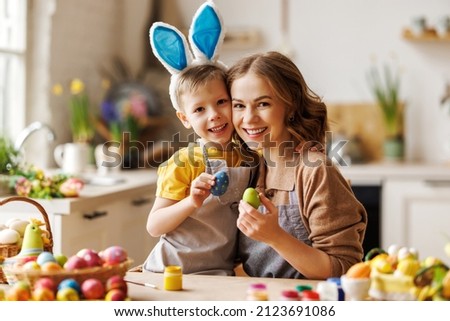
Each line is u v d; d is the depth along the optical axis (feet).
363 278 3.96
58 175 9.06
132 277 4.82
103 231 9.59
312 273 4.66
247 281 4.66
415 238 12.85
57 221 8.54
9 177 8.90
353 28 14.71
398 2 14.57
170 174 5.23
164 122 14.35
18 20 12.23
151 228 5.14
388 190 12.87
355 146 13.93
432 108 14.51
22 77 12.27
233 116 5.09
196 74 5.14
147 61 15.24
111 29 14.97
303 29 14.88
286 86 4.97
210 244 5.22
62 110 13.04
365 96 14.70
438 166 13.19
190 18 15.20
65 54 13.05
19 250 5.25
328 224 4.80
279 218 5.08
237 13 15.11
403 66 14.56
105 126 13.94
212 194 4.93
